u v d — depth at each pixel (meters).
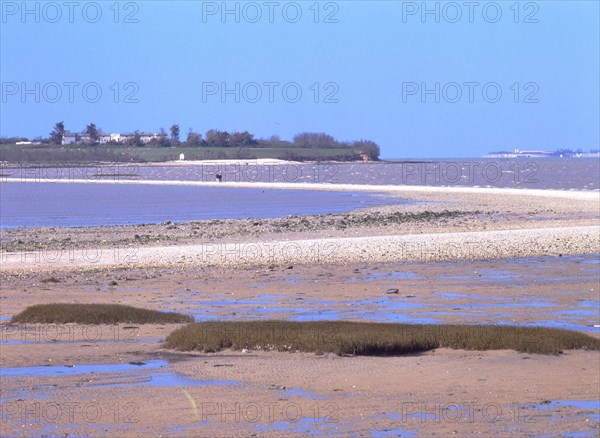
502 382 60.66
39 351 71.25
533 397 56.72
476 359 67.94
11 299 98.44
